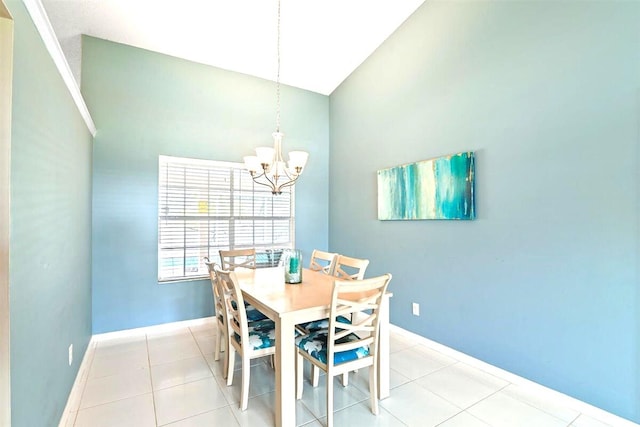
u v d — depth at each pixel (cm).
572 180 201
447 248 282
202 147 363
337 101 435
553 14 210
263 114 403
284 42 339
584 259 196
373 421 191
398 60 334
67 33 298
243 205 393
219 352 270
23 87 128
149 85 335
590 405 194
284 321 178
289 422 179
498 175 242
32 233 140
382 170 350
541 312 217
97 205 309
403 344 304
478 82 256
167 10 281
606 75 187
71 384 211
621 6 181
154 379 237
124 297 322
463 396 217
